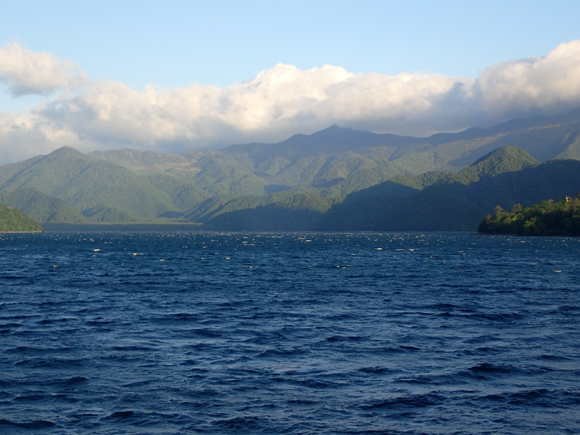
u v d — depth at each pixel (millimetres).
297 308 52750
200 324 44156
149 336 39438
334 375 29531
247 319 46469
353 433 22156
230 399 25797
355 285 73000
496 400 25766
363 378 28984
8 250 175000
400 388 27391
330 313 49656
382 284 74125
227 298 60062
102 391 26906
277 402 25438
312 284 74312
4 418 23453
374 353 34281
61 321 45469
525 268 100188
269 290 67438
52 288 69375
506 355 33781
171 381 28453
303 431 22266
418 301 57625
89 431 22234
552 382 28359
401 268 101250
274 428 22562
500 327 42969
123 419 23438
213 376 29281
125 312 50219
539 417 23781
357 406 24969
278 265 109875
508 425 22938
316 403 25344
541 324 44281
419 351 34812
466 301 57562
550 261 118000
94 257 137875
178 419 23438
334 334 40094
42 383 28109
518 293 64312
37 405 25016
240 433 22109
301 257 137375
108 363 31906
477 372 30109
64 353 34281
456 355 33812
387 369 30688
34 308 52562
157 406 24922
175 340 38094
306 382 28312
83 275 87250
